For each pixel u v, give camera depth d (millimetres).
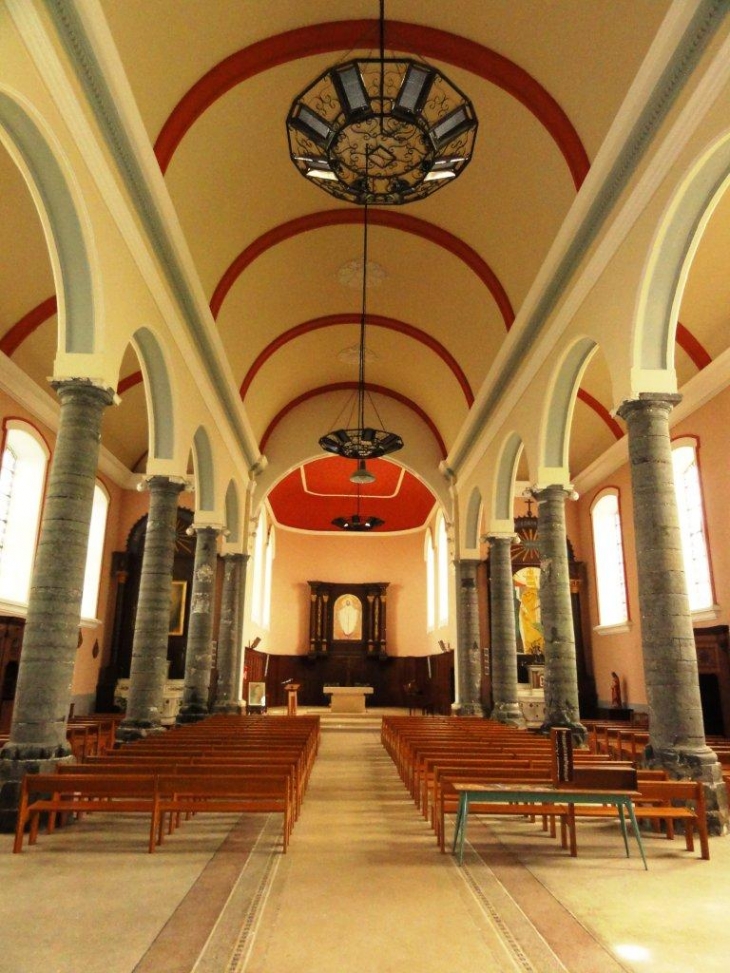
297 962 3615
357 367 19750
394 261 14344
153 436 10859
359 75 5852
